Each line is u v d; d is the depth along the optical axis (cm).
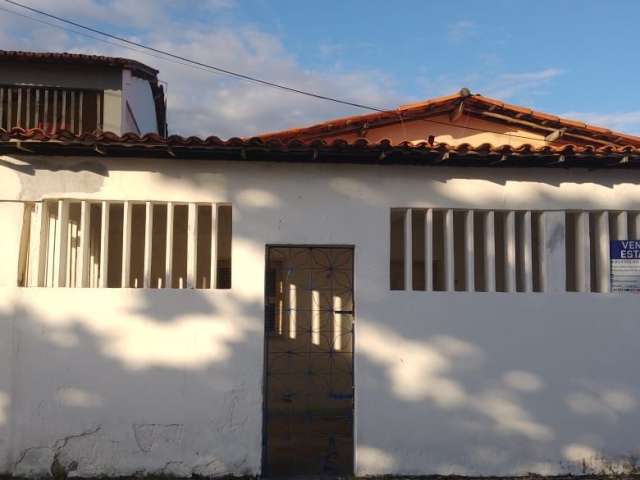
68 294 669
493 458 684
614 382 697
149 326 672
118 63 1105
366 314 692
